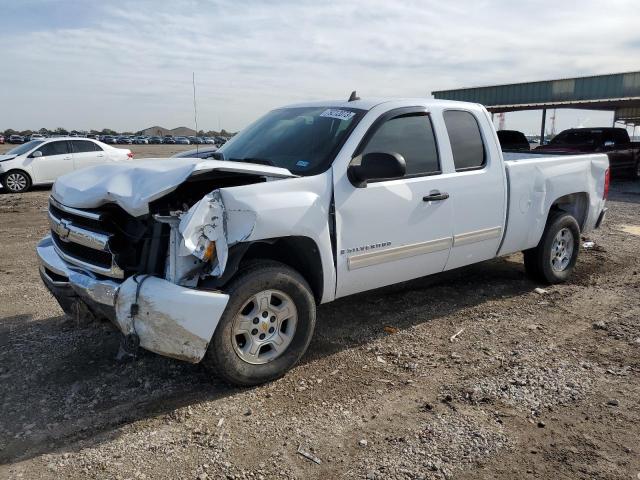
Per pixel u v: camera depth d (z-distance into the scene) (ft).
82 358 14.05
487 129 17.48
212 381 12.89
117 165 13.55
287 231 12.42
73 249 13.06
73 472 9.68
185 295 11.11
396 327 16.28
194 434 10.80
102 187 11.96
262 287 12.28
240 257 11.98
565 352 14.56
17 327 16.14
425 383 12.85
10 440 10.61
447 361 14.02
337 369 13.57
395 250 14.88
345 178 13.70
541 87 82.64
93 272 12.30
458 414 11.51
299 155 14.42
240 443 10.52
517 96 85.97
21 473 9.64
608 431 10.91
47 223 34.81
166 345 11.28
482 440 10.58
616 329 16.15
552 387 12.60
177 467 9.82
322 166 13.70
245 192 11.91
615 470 9.73
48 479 9.50
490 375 13.20
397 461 9.96
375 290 19.56
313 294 13.88
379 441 10.59
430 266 16.15
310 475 9.61
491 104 89.35
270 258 13.78
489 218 17.28
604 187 22.35
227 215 11.60
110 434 10.80
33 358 14.03
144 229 11.88
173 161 13.19
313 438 10.69
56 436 10.73
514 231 18.28
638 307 18.13
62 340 15.15
